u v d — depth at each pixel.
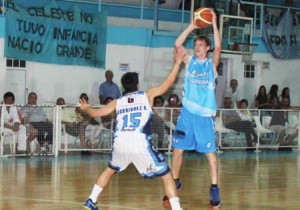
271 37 20.20
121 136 7.30
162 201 9.05
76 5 17.59
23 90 16.80
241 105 17.67
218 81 19.64
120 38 17.97
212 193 8.67
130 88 7.59
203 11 8.61
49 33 16.92
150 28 18.83
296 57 20.77
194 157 15.30
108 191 9.84
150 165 7.26
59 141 14.88
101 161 13.98
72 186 10.27
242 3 19.77
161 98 16.72
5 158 14.10
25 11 16.58
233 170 12.97
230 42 18.84
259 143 17.17
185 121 8.73
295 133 17.72
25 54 16.56
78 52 17.34
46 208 8.33
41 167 12.69
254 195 9.87
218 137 16.50
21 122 14.40
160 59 18.58
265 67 20.20
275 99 19.00
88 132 15.20
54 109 14.78
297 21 20.75
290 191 10.38
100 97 16.97
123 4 19.23
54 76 17.16
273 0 22.08
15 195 9.30
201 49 8.63
